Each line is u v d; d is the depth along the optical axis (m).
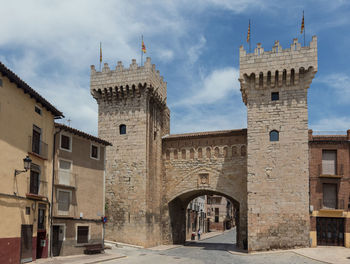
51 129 30.80
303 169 39.41
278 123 41.06
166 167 49.62
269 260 32.47
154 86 48.47
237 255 37.41
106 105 48.84
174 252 40.47
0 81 23.20
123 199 45.28
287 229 38.69
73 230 32.81
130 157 46.06
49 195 30.06
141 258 33.12
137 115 46.78
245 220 44.09
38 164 28.36
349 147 38.81
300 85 41.25
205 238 73.62
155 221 46.69
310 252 34.81
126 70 47.81
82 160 34.72
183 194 49.16
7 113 23.89
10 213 23.83
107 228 45.22
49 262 26.92
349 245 37.25
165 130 53.34
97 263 28.69
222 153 46.72
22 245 25.42
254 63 42.28
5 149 23.53
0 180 22.88
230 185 45.56
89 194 35.22
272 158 40.53
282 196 39.47
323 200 38.62
